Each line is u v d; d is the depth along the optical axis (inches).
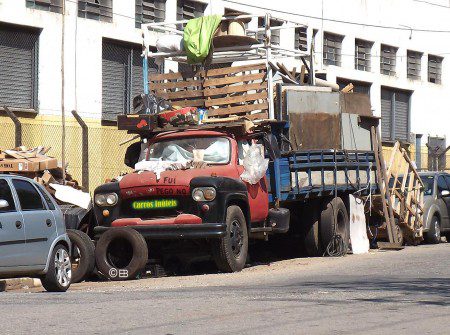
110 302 491.5
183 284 639.8
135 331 378.3
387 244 1000.9
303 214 893.8
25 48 1228.5
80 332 376.2
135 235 689.0
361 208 961.5
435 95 2082.9
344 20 1797.5
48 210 597.9
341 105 919.7
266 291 547.5
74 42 1288.1
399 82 1962.4
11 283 653.3
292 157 827.4
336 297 507.2
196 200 698.2
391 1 1935.3
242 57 930.1
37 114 1232.2
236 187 722.8
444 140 2113.7
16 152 821.2
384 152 1560.0
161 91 866.1
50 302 497.4
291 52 959.6
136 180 713.0
